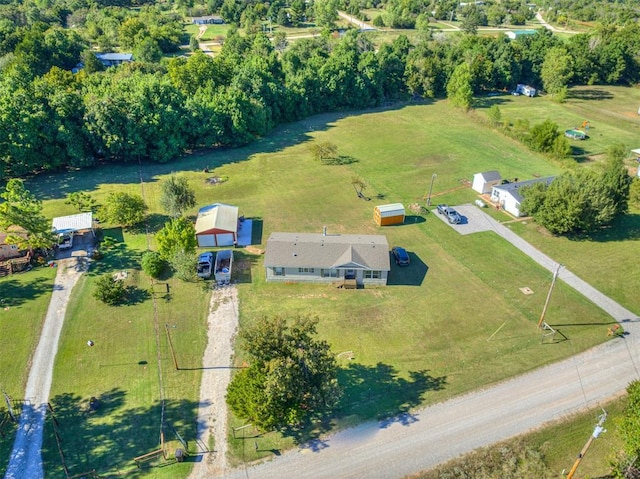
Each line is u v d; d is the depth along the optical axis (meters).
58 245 50.44
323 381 30.05
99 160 73.62
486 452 29.41
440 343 38.09
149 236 53.28
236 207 56.06
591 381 34.50
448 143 81.62
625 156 72.31
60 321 40.34
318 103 97.38
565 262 48.62
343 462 28.89
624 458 27.09
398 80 107.31
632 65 118.50
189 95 79.69
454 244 51.94
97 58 112.12
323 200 61.94
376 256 45.12
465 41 118.06
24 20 136.38
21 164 64.50
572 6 197.62
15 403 32.81
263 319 31.91
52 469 28.48
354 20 189.25
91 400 32.44
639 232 53.91
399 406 32.59
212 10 189.75
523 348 37.56
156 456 29.17
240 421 31.56
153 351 37.31
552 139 75.94
